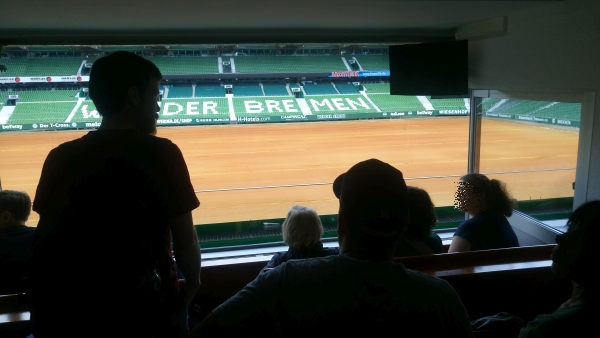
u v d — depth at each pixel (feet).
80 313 2.80
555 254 3.55
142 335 2.97
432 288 2.54
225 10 7.75
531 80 8.91
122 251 2.77
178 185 2.96
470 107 12.18
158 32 9.80
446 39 11.27
